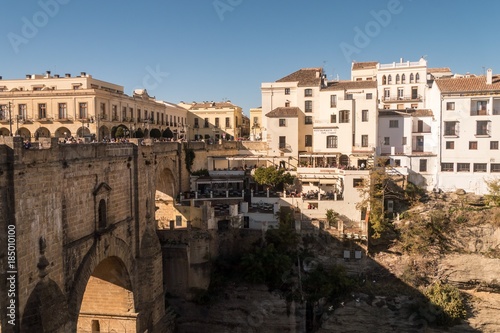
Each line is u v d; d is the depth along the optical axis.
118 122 76.75
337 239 56.09
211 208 51.72
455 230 58.22
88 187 32.06
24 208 24.31
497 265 55.09
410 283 54.31
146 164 42.28
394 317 52.12
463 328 52.03
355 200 59.97
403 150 71.94
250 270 50.25
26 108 71.56
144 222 41.97
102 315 40.66
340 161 71.12
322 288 52.38
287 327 50.50
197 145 68.19
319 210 60.06
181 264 49.19
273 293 50.53
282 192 64.19
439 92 68.50
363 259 55.56
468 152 67.19
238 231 55.31
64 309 27.27
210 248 51.06
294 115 74.38
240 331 49.97
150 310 41.78
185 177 64.44
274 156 74.69
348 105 71.06
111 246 35.50
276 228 55.69
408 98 91.81
